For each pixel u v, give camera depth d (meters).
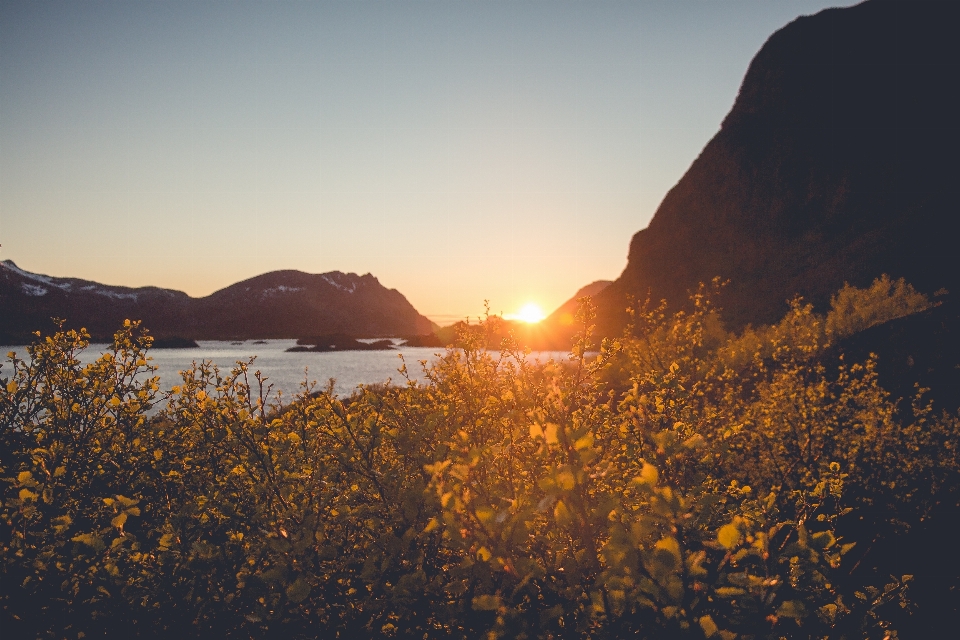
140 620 3.05
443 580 3.00
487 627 2.85
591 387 3.61
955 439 8.86
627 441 3.34
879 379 15.08
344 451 3.39
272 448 3.39
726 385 7.64
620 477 3.45
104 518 3.79
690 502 2.59
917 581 5.39
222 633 3.06
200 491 3.93
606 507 2.40
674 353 8.97
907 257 36.72
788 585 2.65
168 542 3.30
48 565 3.24
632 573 2.32
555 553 3.10
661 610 2.43
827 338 17.58
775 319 44.81
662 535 2.53
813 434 7.55
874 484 7.43
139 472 4.00
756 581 2.42
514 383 3.61
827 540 2.65
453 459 3.01
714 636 2.30
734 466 6.96
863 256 42.03
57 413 4.10
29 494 3.12
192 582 3.15
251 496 3.47
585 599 2.76
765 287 61.09
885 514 6.77
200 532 3.45
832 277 43.16
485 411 3.67
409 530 2.84
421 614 2.98
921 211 40.84
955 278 31.22
